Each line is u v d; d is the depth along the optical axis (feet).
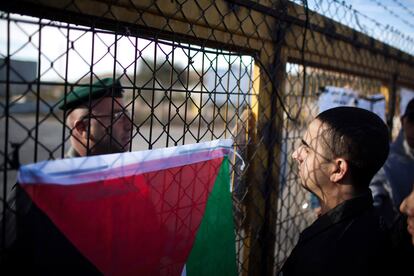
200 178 4.00
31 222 2.65
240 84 5.02
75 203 2.89
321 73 7.62
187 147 3.84
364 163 3.82
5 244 2.70
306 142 4.19
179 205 3.76
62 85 2.96
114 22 3.48
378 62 9.52
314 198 7.95
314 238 3.82
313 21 6.19
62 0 3.01
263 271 5.73
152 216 3.47
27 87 2.74
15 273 2.69
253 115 5.21
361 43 8.16
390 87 10.80
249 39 4.91
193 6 4.06
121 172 3.21
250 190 5.36
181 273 3.79
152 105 3.68
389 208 8.04
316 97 7.24
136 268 3.34
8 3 2.85
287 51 5.72
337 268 3.54
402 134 8.45
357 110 4.08
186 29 4.07
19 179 2.59
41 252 2.69
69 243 2.85
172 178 3.67
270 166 5.58
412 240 3.90
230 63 4.61
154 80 3.67
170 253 3.67
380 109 9.69
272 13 5.15
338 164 3.87
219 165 4.26
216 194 4.21
